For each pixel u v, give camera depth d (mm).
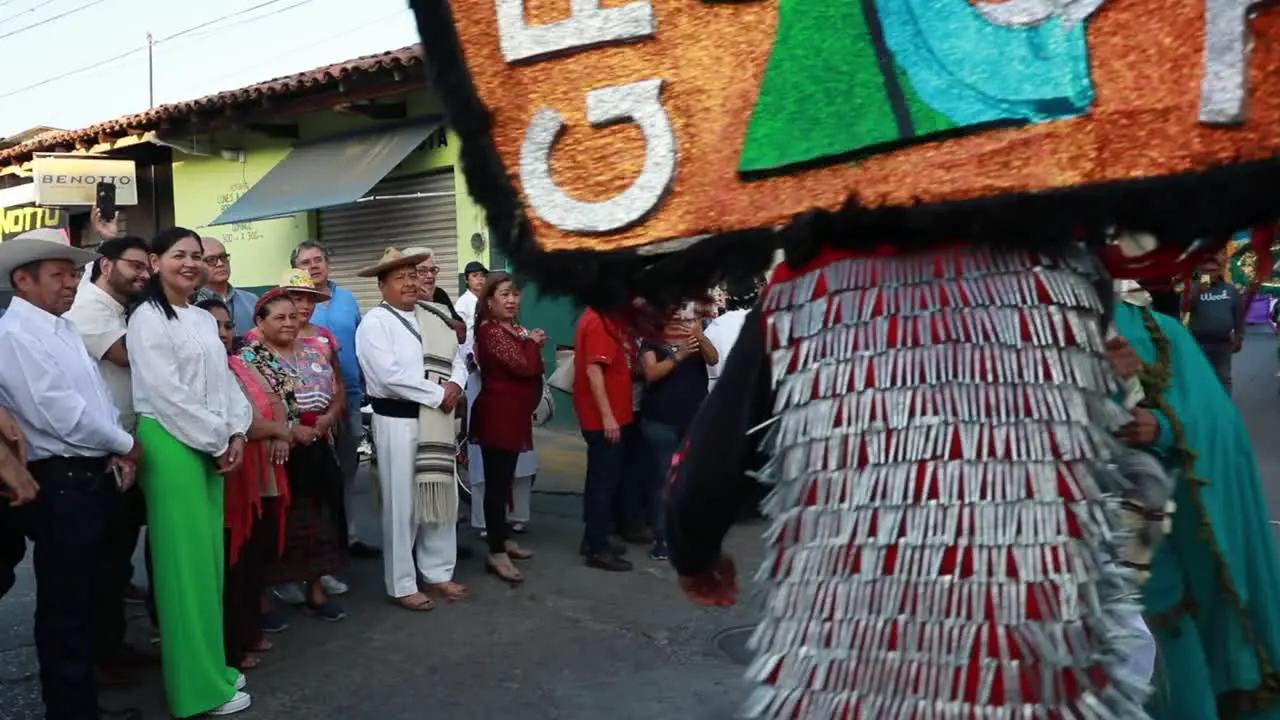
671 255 1418
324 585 5715
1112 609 1257
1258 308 19938
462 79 1445
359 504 7898
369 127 11492
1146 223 1232
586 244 1431
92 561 3701
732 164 1351
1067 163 1188
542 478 9008
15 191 14789
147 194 13906
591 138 1420
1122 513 1328
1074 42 1190
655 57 1385
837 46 1300
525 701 4266
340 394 5527
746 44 1345
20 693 4320
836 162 1295
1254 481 2338
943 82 1244
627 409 6238
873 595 1261
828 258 1365
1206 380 2303
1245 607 2271
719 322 6492
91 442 3643
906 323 1298
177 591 3984
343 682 4465
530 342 6047
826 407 1308
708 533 1487
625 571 6105
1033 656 1210
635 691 4359
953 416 1257
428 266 5844
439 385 5395
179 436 3896
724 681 4449
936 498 1246
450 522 5594
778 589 1327
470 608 5457
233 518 4391
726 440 1425
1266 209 1175
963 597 1229
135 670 4562
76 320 4133
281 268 12555
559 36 1402
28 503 3574
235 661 4488
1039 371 1256
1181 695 2271
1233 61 1114
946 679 1226
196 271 4008
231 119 11688
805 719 1279
